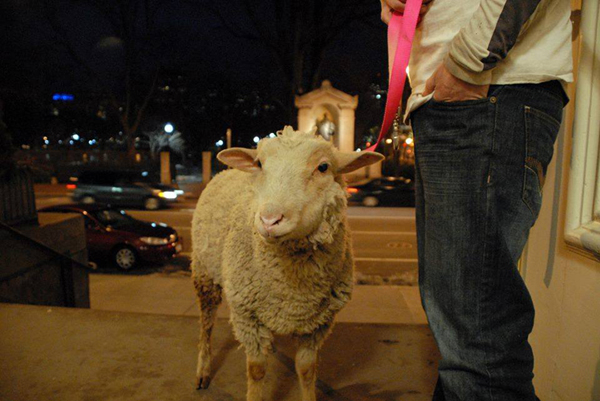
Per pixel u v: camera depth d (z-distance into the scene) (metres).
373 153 1.80
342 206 1.85
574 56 1.74
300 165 1.69
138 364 2.77
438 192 1.41
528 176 1.33
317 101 21.50
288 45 25.41
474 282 1.36
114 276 7.72
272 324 2.00
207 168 25.83
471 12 1.35
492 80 1.30
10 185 4.78
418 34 1.49
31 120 38.91
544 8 1.30
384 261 9.48
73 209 9.18
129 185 17.23
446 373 1.45
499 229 1.32
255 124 47.03
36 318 3.36
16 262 4.44
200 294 2.58
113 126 45.09
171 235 9.08
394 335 3.14
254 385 2.09
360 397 2.44
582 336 1.69
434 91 1.37
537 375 2.04
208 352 2.57
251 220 1.90
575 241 1.66
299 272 1.87
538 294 2.02
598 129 1.63
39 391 2.48
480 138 1.31
